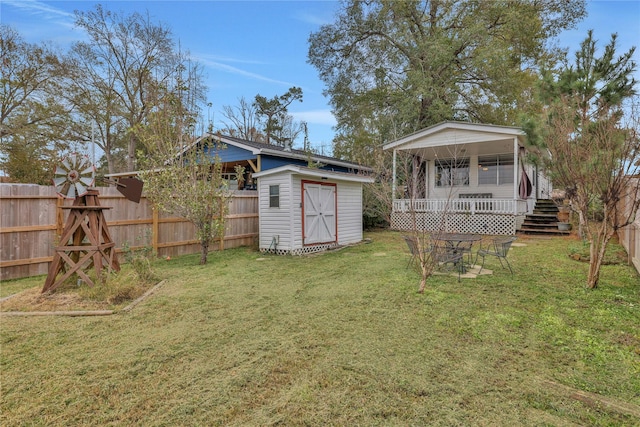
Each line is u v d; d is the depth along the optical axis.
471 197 14.48
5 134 16.33
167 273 6.33
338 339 3.34
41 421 2.21
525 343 3.17
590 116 5.90
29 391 2.53
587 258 6.62
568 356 2.92
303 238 8.62
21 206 6.00
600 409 2.23
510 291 4.76
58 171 5.05
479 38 16.19
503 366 2.78
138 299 4.68
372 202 13.10
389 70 18.91
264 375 2.71
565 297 4.45
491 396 2.38
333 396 2.42
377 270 6.29
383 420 2.17
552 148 5.09
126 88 20.39
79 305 4.40
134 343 3.32
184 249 8.53
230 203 9.40
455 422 2.13
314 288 5.23
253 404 2.36
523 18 16.12
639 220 5.54
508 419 2.15
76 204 5.21
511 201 11.34
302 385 2.56
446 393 2.43
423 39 18.23
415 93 16.34
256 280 5.80
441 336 3.35
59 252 4.95
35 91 17.30
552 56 18.23
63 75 17.75
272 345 3.24
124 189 5.86
